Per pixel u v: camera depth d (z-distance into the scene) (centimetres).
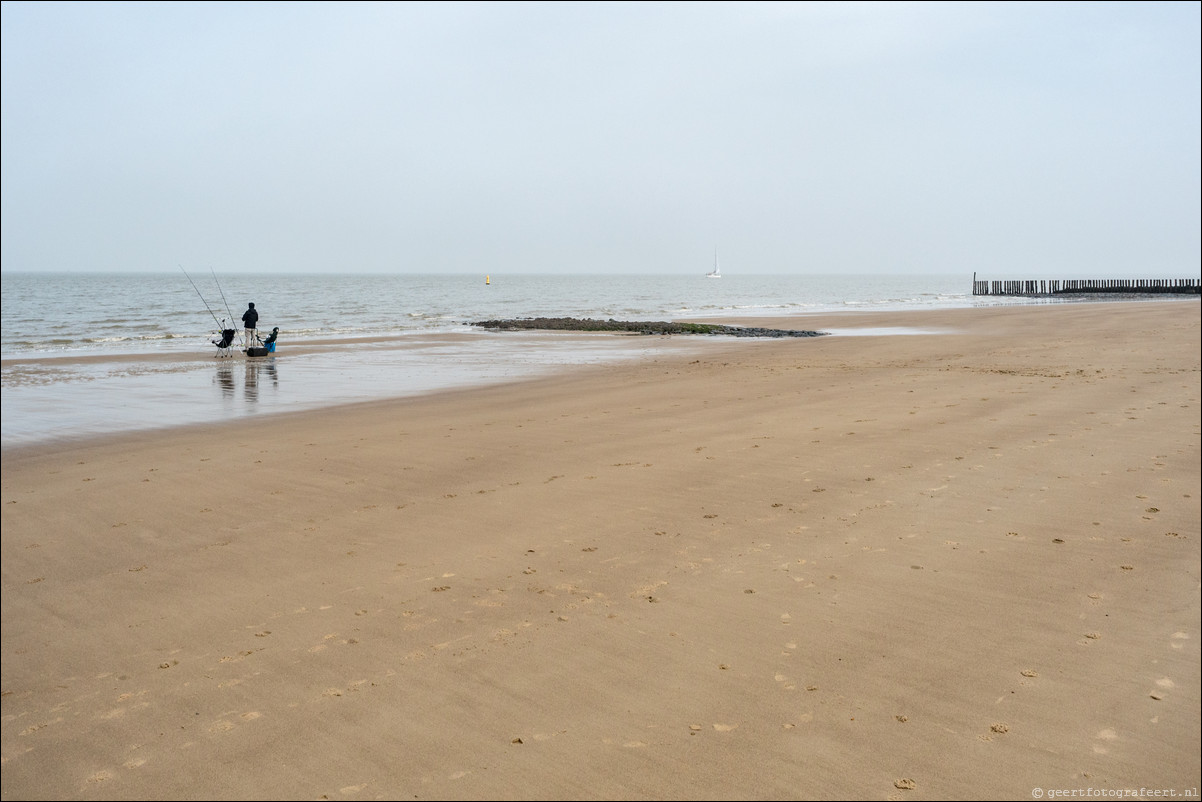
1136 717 439
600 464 1001
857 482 881
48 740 461
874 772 395
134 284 15162
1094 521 742
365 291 11569
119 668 539
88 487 989
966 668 491
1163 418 1180
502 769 407
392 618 586
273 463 1079
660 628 552
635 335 3631
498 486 917
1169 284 10850
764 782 389
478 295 10169
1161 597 583
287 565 702
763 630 545
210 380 2044
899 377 1742
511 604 600
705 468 959
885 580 621
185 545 768
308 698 484
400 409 1517
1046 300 8025
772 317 5016
